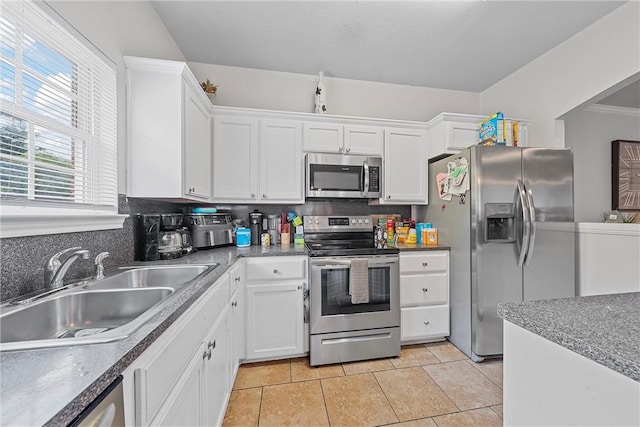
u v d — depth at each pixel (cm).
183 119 157
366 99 283
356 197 240
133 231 157
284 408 150
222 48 225
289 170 231
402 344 223
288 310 195
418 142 256
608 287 176
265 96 260
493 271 193
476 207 193
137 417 62
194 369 95
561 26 201
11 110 90
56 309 92
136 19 161
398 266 205
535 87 244
